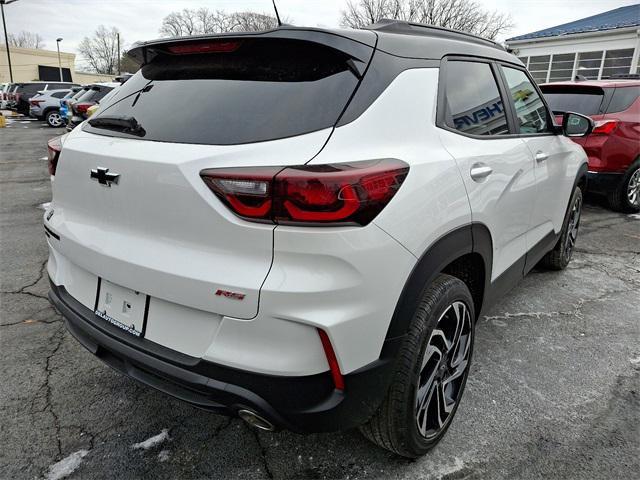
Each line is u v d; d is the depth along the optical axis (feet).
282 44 5.83
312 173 4.64
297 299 4.71
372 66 5.79
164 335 5.55
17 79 156.46
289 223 4.67
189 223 5.09
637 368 8.87
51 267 7.39
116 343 5.87
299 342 4.84
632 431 7.23
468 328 7.03
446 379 6.75
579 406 7.79
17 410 7.52
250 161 4.87
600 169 18.85
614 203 20.07
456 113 6.96
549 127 10.59
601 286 12.61
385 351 5.40
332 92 5.47
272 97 5.57
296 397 4.98
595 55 53.52
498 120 8.23
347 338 4.93
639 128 19.01
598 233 17.42
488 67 8.31
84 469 6.41
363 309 4.98
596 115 18.81
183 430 7.18
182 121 5.73
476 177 6.68
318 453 6.75
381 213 5.00
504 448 6.86
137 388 8.16
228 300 4.89
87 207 6.21
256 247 4.80
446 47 7.22
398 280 5.28
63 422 7.29
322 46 5.62
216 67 6.28
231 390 5.04
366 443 6.96
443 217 5.84
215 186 4.85
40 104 64.08
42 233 16.88
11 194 23.44
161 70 6.89
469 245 6.60
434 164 5.85
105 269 5.90
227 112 5.58
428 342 5.88
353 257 4.80
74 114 40.86
